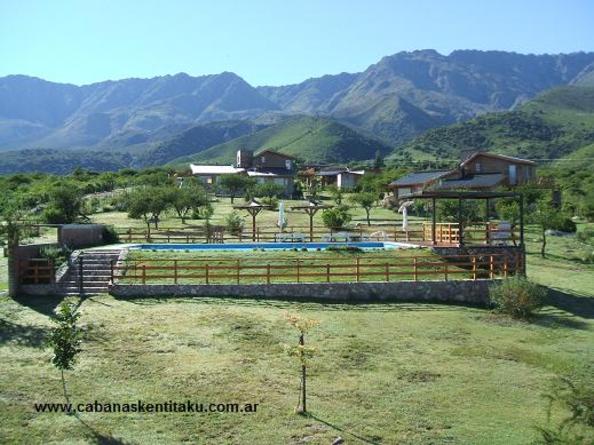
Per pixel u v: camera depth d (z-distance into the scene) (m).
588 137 187.50
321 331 22.73
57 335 15.92
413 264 28.61
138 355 19.25
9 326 21.58
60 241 34.56
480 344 22.28
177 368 18.31
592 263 40.47
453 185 71.50
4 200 57.97
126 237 40.34
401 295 28.23
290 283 27.50
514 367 19.92
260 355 19.86
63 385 16.25
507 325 25.12
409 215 63.75
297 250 33.97
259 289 27.31
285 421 15.13
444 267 31.75
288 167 108.75
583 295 30.95
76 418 14.77
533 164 77.56
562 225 53.62
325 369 18.97
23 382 16.67
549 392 17.75
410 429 15.08
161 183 80.69
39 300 25.22
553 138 195.75
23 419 14.58
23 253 27.20
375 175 103.06
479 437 14.71
